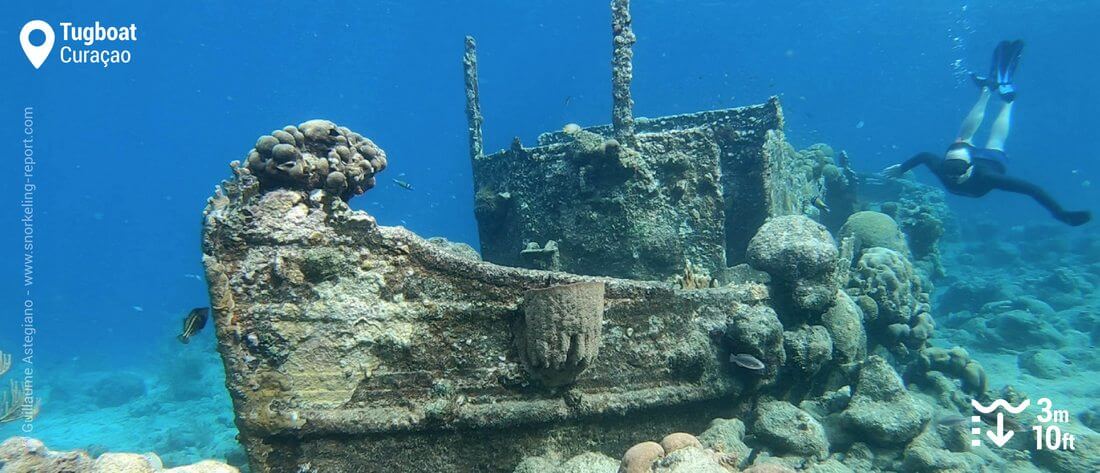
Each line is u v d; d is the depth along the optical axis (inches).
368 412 200.2
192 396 786.2
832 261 294.4
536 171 407.8
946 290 821.2
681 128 444.8
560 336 204.7
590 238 374.0
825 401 326.6
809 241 296.4
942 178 365.4
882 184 864.3
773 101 403.9
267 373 192.4
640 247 364.5
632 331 247.6
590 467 190.2
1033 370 487.8
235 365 188.2
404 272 208.7
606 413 230.5
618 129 372.8
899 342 384.8
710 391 261.6
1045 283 792.3
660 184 375.6
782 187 451.5
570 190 385.7
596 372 235.3
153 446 590.6
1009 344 569.6
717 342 273.9
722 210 374.3
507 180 434.9
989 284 730.8
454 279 214.5
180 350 910.4
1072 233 1278.3
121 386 900.0
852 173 777.6
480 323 216.4
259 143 196.7
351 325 199.6
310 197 200.1
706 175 374.9
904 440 279.0
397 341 204.7
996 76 367.6
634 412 241.1
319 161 203.3
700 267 360.8
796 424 266.2
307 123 209.0
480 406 212.2
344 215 201.2
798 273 295.6
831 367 321.1
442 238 389.1
